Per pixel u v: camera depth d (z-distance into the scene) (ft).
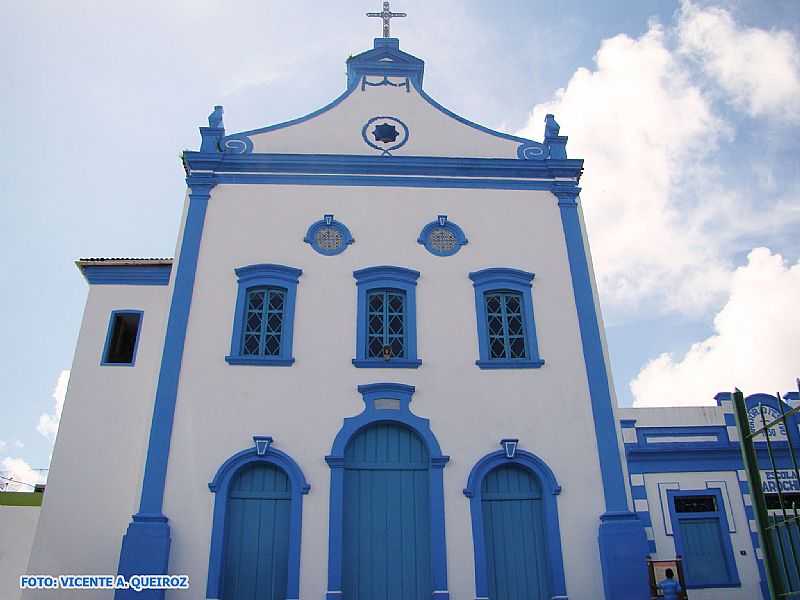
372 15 60.34
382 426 46.14
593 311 49.67
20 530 57.52
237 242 50.49
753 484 27.25
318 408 45.68
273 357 46.75
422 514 44.29
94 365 51.03
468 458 45.06
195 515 42.73
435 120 56.24
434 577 42.04
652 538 46.47
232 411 45.29
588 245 52.19
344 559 42.96
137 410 49.80
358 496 44.50
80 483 47.78
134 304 53.01
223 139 54.34
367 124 55.67
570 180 54.29
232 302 48.55
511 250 51.52
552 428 46.09
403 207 52.47
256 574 42.27
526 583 43.09
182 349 46.80
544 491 44.50
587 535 43.60
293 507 43.06
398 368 47.11
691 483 48.08
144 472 43.42
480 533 43.24
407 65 58.08
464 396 46.60
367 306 49.16
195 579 41.27
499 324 49.49
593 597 42.19
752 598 45.21
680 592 40.57
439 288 49.85
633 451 48.44
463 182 53.62
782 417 25.68
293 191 52.47
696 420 49.75
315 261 50.19
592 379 47.52
